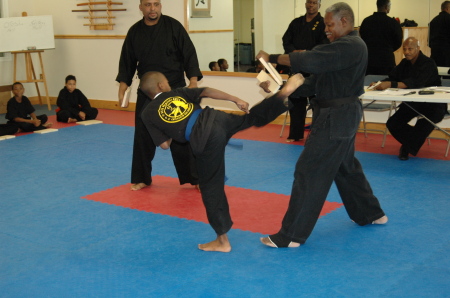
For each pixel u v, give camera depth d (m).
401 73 6.25
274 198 4.81
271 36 7.92
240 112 8.54
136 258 3.64
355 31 3.56
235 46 8.34
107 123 8.73
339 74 3.50
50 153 6.77
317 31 7.12
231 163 6.06
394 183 5.20
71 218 4.45
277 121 8.36
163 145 3.68
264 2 7.88
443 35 6.98
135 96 9.71
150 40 5.05
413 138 6.00
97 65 10.11
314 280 3.26
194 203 4.75
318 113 3.61
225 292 3.13
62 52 10.55
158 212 4.54
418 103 6.00
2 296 3.14
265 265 3.47
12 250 3.82
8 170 5.99
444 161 5.99
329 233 3.99
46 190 5.23
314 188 3.60
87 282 3.30
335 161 3.59
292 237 3.68
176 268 3.46
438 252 3.64
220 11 8.34
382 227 4.10
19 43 9.91
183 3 8.70
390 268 3.41
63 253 3.75
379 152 6.45
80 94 8.95
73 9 10.18
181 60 5.18
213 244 3.71
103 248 3.82
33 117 8.26
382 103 6.80
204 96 3.55
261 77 3.49
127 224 4.28
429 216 4.32
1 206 4.78
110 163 6.23
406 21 7.14
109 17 9.65
